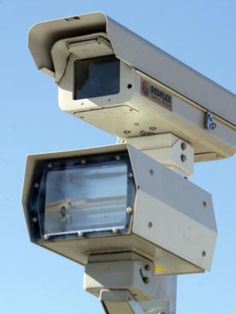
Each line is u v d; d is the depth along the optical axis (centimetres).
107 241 892
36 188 910
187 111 1059
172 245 912
